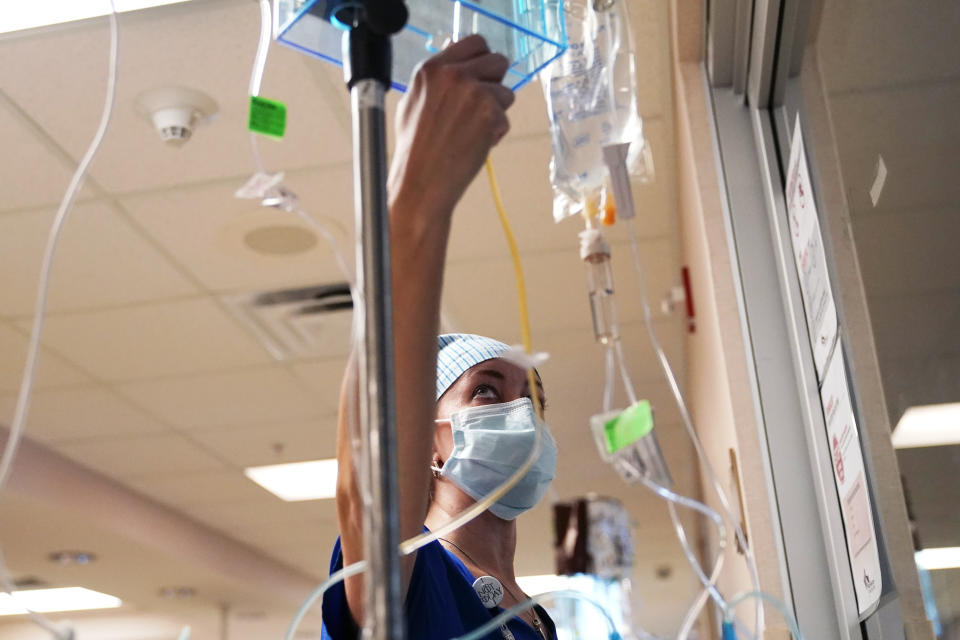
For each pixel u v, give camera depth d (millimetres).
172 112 2330
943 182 779
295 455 4875
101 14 2070
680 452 5152
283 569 7262
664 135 2549
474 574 1131
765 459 1429
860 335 1114
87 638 7875
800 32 1381
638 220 2975
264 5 808
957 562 805
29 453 4473
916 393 901
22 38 2129
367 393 515
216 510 5758
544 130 2512
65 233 2859
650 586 7699
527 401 1302
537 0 832
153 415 4277
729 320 1562
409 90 713
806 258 1326
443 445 1324
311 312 3424
